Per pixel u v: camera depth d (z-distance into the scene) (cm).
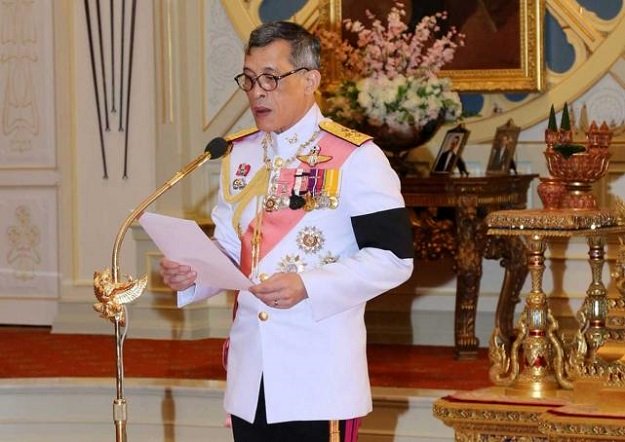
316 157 823
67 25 1919
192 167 844
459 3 1758
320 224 812
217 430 1373
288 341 805
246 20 1850
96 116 1917
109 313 823
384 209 801
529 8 1734
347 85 1602
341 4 1797
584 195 1134
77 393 1428
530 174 1678
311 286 776
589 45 1736
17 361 1631
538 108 1752
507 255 1579
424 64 1617
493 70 1750
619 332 1099
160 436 1391
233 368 828
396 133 1580
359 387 809
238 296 833
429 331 1775
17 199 1981
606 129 1131
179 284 809
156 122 1872
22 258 1983
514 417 1041
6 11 1966
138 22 1889
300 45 816
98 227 1919
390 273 794
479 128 1772
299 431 805
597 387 1055
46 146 1959
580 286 1706
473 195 1560
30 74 1962
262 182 833
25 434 1412
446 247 1583
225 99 1869
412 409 1309
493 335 1141
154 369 1562
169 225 762
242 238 829
